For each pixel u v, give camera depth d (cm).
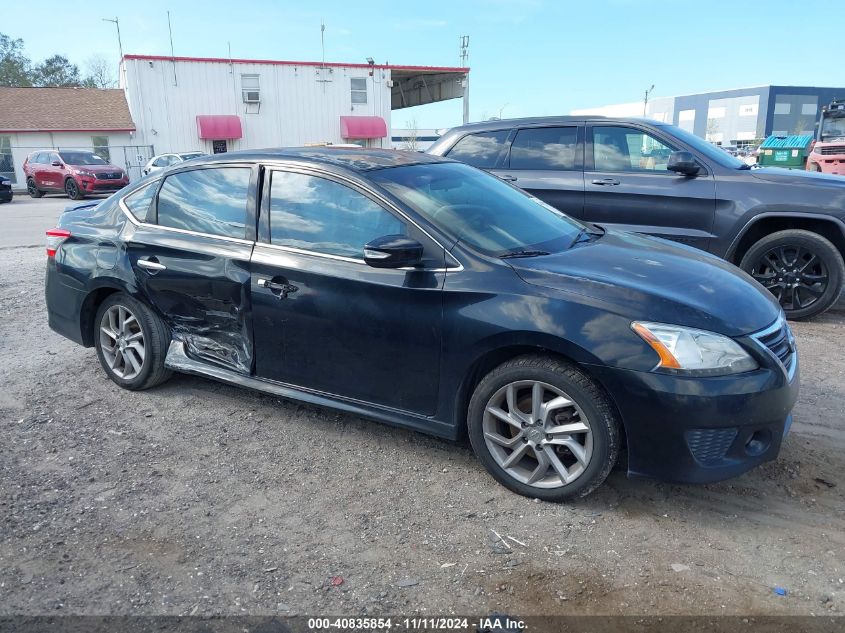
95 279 462
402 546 296
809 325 618
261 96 3394
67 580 274
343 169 381
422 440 397
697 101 9819
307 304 374
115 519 318
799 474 350
